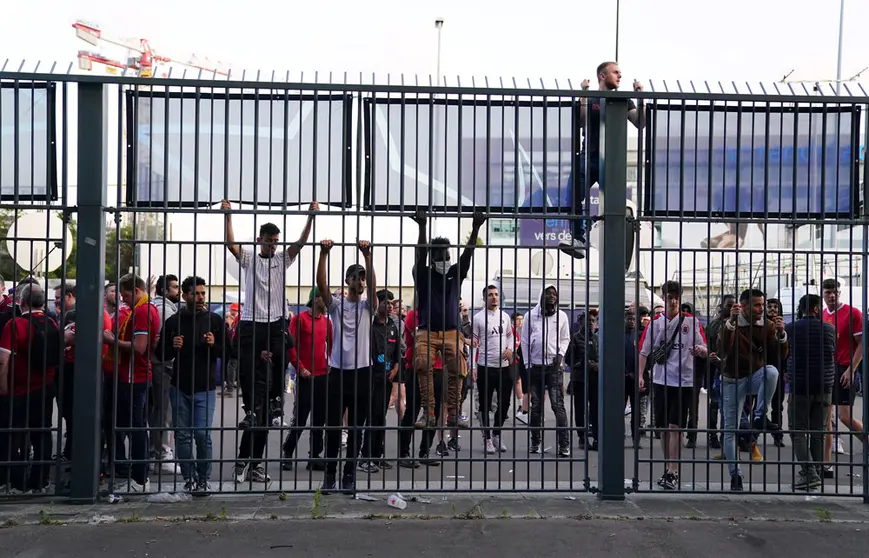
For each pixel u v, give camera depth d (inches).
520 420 399.9
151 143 235.0
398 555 192.9
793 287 242.8
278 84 231.0
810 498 247.3
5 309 262.4
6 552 191.5
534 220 253.0
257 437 263.0
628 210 253.1
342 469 256.4
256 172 233.0
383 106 239.5
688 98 236.7
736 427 253.0
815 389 267.7
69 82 226.5
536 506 232.5
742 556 195.0
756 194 243.0
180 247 232.8
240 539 202.1
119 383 261.7
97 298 227.5
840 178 244.2
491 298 329.7
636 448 246.2
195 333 240.1
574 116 240.1
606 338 237.8
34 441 246.8
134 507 227.6
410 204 238.2
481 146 239.6
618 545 201.2
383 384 277.3
